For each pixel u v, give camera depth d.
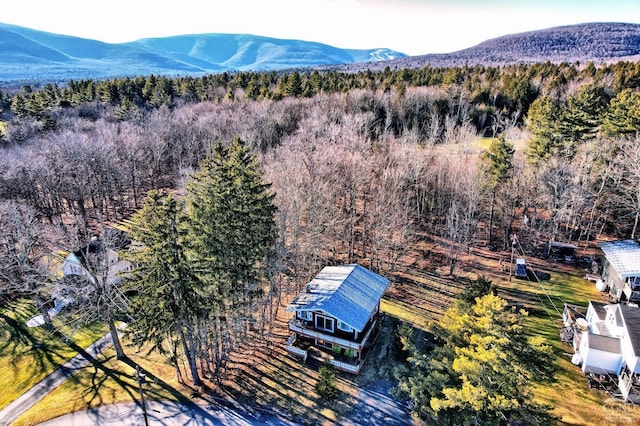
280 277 34.34
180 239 24.75
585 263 42.22
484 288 26.77
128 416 26.11
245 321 31.66
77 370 30.47
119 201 64.38
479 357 20.08
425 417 25.17
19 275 41.28
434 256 45.50
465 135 61.56
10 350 32.84
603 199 45.62
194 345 29.02
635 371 25.05
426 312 36.28
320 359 31.00
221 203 26.23
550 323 33.41
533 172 47.53
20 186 53.56
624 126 47.94
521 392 20.97
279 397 27.67
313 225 39.91
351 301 30.58
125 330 25.67
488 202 50.44
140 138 67.00
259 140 60.59
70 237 38.97
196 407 26.94
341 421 25.69
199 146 67.94
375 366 30.17
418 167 47.91
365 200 48.16
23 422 25.64
